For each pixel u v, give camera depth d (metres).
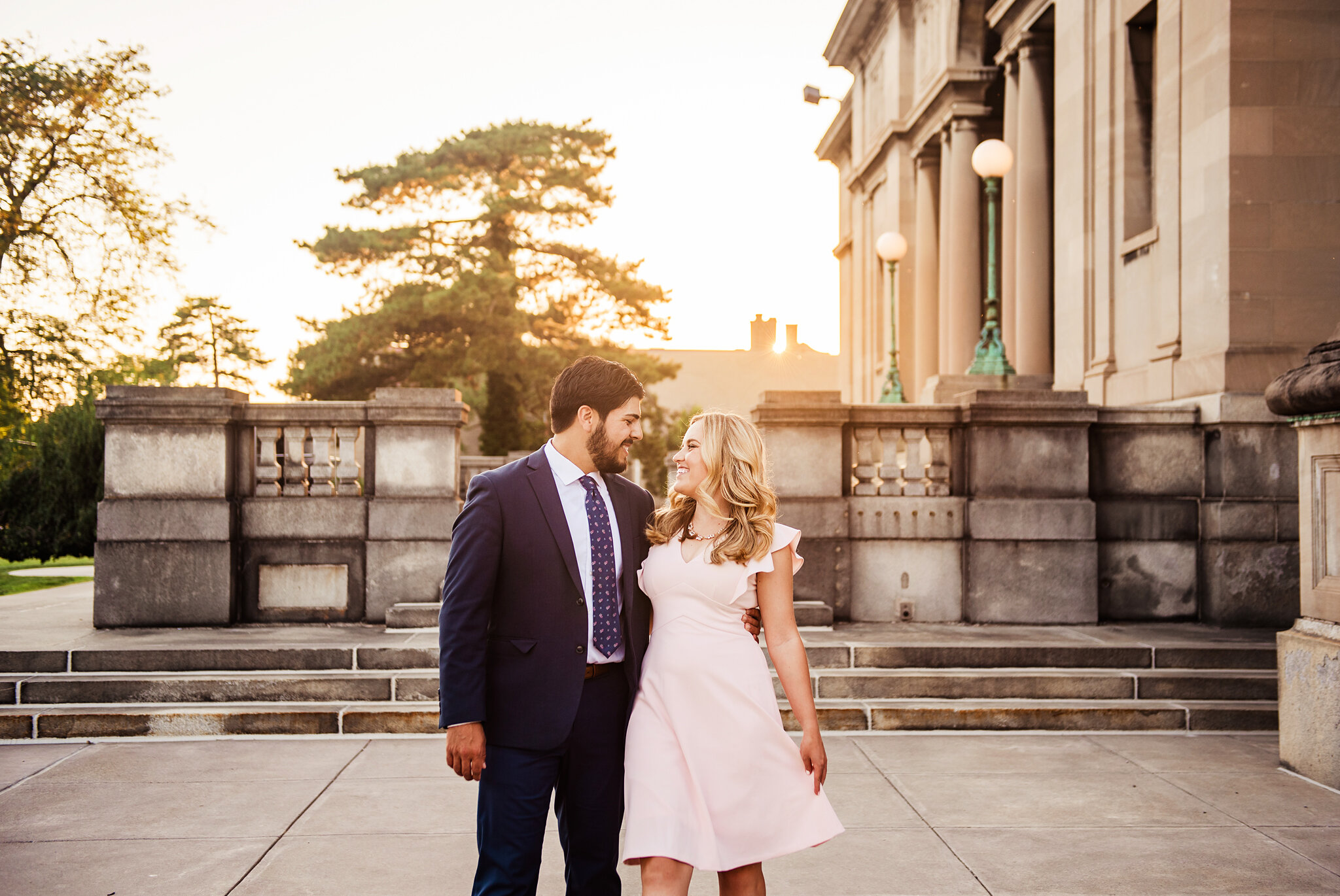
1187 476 7.80
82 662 6.02
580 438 2.76
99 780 4.71
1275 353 8.20
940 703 5.86
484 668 2.54
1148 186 10.75
